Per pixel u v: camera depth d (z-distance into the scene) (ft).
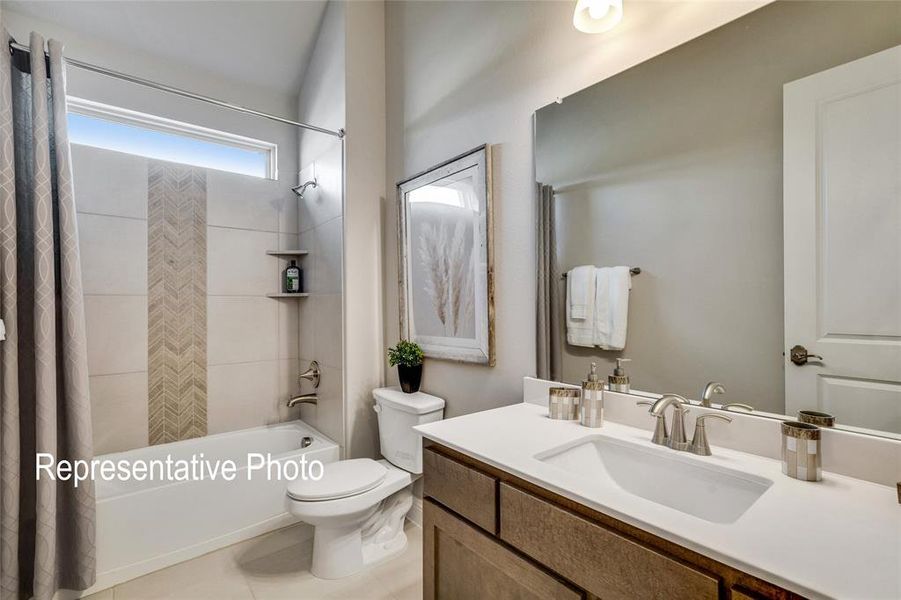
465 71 6.25
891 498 2.57
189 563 6.17
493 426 4.20
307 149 9.14
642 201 4.11
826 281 3.00
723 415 3.41
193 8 7.50
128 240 7.65
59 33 7.13
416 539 6.83
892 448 2.71
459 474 3.61
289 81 9.39
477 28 6.05
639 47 4.16
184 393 8.19
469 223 6.05
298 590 5.57
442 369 6.79
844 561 1.92
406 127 7.54
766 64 3.30
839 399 2.95
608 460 3.84
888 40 2.75
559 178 4.87
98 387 7.36
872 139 2.80
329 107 8.18
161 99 8.10
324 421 8.38
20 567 5.50
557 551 2.78
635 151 4.17
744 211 3.42
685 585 2.14
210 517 6.50
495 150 5.74
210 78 8.66
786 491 2.67
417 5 7.28
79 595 5.51
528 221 5.29
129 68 7.79
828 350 2.99
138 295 7.75
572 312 4.76
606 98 4.42
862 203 2.84
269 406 9.19
